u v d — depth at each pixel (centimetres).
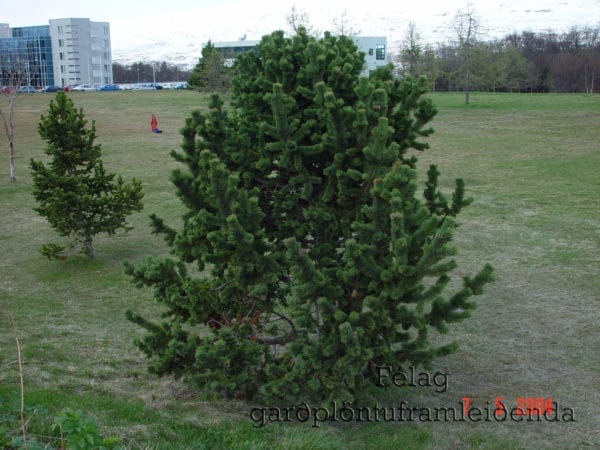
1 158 3312
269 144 745
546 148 3369
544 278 1441
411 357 768
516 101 5869
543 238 1747
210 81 5509
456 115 5019
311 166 798
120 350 1052
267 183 797
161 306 1294
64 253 1670
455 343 772
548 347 1091
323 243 792
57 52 12562
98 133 4438
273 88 722
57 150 1491
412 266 656
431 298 696
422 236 664
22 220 2034
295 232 795
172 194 2372
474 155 3228
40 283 1441
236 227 668
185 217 791
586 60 7756
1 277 1485
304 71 779
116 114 5894
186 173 737
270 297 793
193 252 762
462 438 783
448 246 642
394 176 667
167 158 3272
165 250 1691
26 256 1652
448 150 3425
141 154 3425
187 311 803
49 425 623
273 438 704
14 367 915
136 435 646
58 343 1063
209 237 688
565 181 2489
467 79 5756
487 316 1234
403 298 701
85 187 1516
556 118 4612
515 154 3216
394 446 743
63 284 1432
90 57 12925
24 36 12556
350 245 674
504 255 1614
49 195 1529
